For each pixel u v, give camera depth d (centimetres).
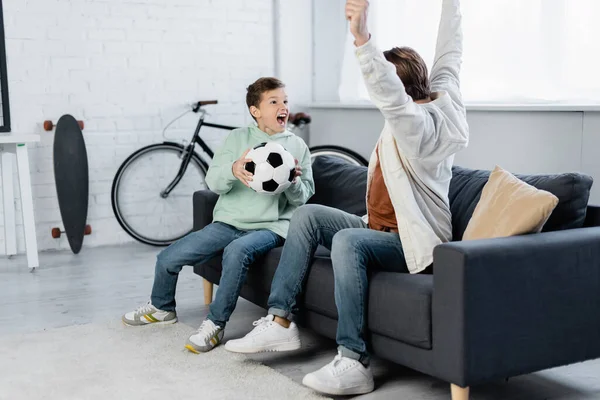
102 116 473
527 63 378
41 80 455
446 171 238
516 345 205
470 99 412
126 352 271
